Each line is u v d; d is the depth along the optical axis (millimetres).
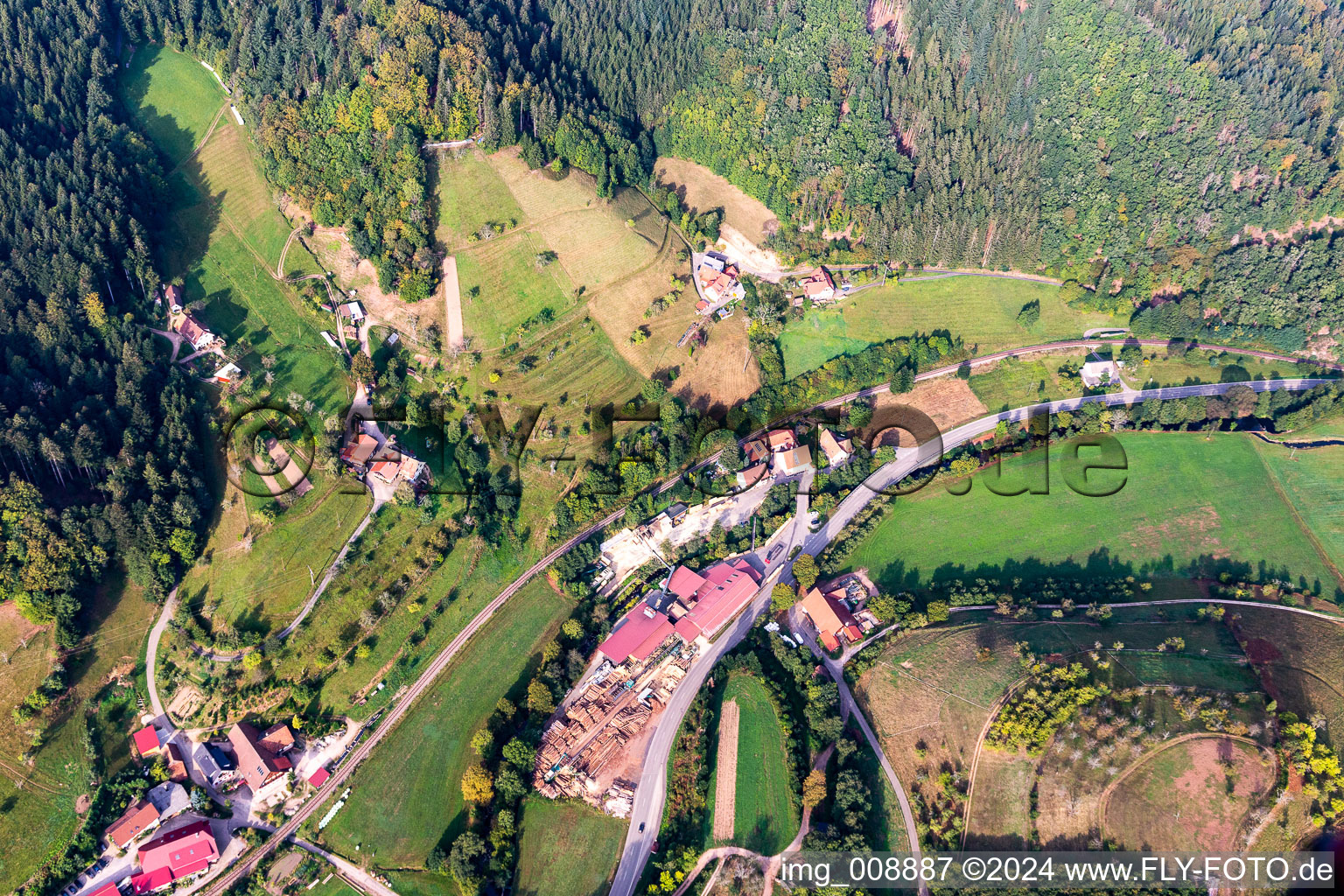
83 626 158875
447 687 163625
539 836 145250
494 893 139250
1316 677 151250
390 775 152875
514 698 162250
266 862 143625
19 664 152000
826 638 167750
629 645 167125
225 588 168500
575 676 164000
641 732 157625
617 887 139875
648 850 143875
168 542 166625
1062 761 140875
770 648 169500
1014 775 141875
